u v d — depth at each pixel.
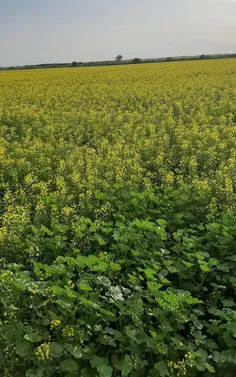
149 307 4.62
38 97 22.23
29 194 7.83
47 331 4.38
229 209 6.90
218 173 8.64
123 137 12.89
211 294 5.15
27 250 5.49
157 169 10.05
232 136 12.56
